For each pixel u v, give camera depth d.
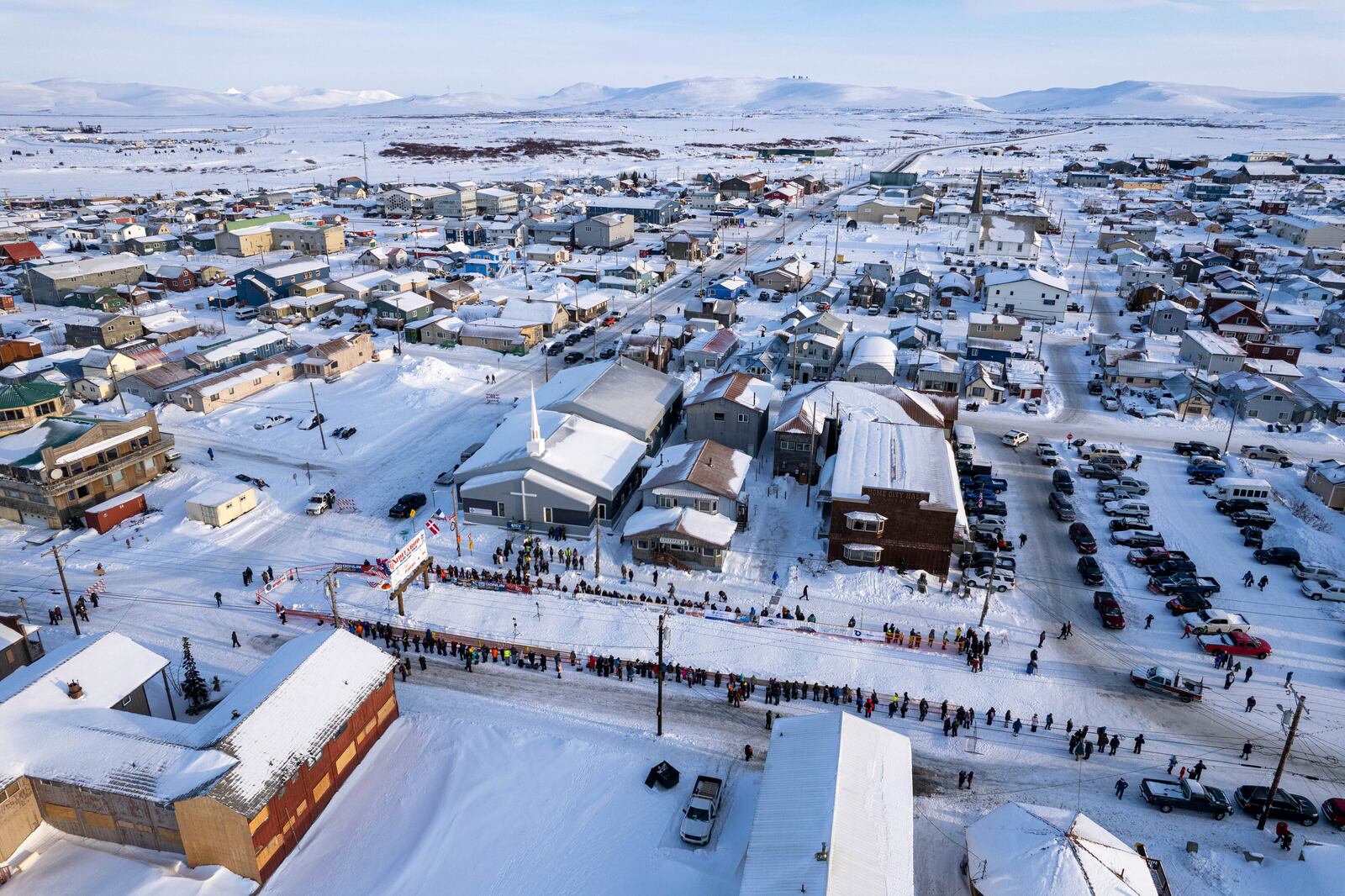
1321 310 118.62
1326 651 46.75
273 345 94.62
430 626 48.50
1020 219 179.62
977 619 49.59
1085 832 31.31
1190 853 33.38
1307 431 78.50
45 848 33.16
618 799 35.97
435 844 33.53
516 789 36.50
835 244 168.88
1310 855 32.06
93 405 81.56
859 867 28.61
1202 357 92.12
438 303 113.94
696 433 70.00
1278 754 39.25
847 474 56.16
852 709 42.12
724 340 97.75
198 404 79.38
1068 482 66.31
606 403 69.56
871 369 84.06
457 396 84.69
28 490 58.22
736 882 31.56
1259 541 57.94
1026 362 94.38
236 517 60.69
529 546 55.50
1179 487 67.25
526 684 43.97
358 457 70.94
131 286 122.19
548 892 31.45
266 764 32.56
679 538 53.66
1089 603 51.50
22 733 34.34
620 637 47.56
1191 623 47.78
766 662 45.62
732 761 38.53
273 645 46.50
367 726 38.62
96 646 39.53
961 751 39.34
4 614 48.38
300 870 32.62
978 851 31.42
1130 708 42.38
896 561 54.28
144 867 32.16
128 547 56.66
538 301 115.75
